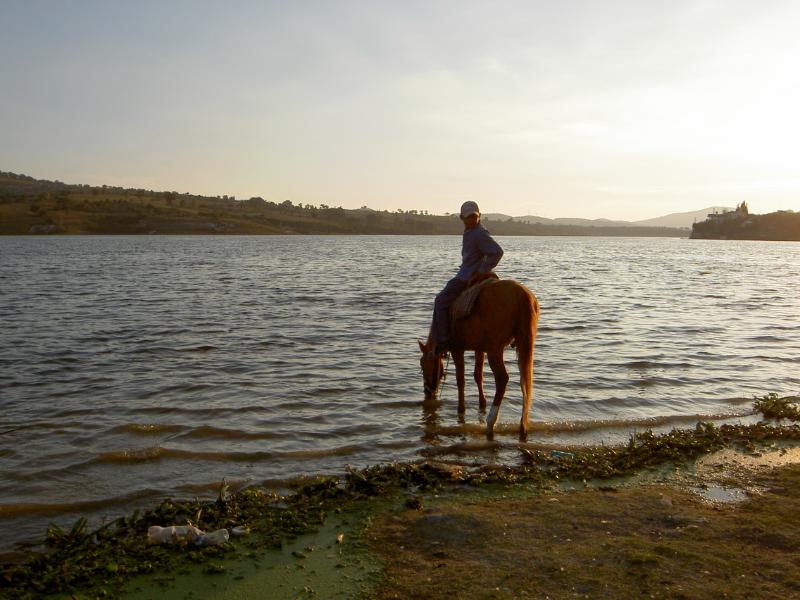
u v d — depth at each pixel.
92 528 6.12
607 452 8.04
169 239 167.75
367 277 39.97
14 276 39.16
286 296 27.34
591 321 19.75
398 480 7.04
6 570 5.20
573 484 7.03
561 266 57.94
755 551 5.17
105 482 7.22
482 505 6.36
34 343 15.62
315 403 10.48
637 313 21.91
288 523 6.00
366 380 12.10
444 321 9.09
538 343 15.85
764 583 4.64
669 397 10.91
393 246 122.69
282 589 4.86
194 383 11.73
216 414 9.84
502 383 8.47
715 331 17.97
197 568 5.23
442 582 4.81
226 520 6.07
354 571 5.10
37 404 10.31
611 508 6.16
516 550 5.29
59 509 6.53
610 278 41.28
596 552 5.21
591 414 9.93
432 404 10.48
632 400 10.70
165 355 14.30
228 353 14.58
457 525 5.80
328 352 14.80
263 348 15.22
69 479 7.30
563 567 4.97
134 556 5.43
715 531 5.57
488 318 8.34
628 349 15.08
